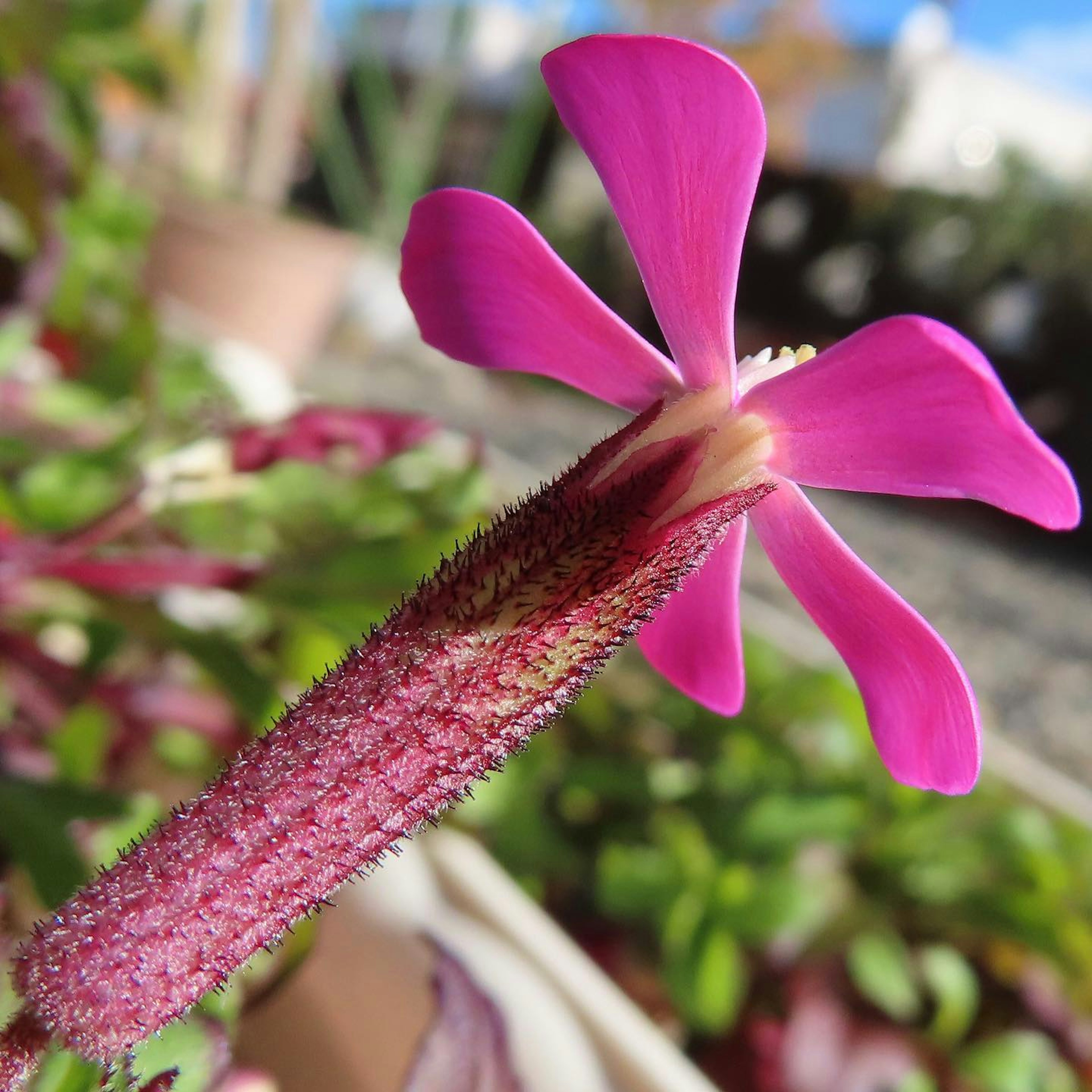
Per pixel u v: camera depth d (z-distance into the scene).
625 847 0.05
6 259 0.05
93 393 0.05
